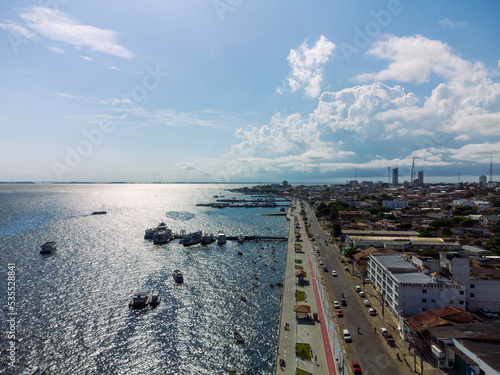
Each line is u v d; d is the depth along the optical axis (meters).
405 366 66.50
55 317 97.38
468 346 60.50
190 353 80.31
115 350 81.19
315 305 99.38
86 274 137.38
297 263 147.88
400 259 113.25
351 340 77.81
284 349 75.00
